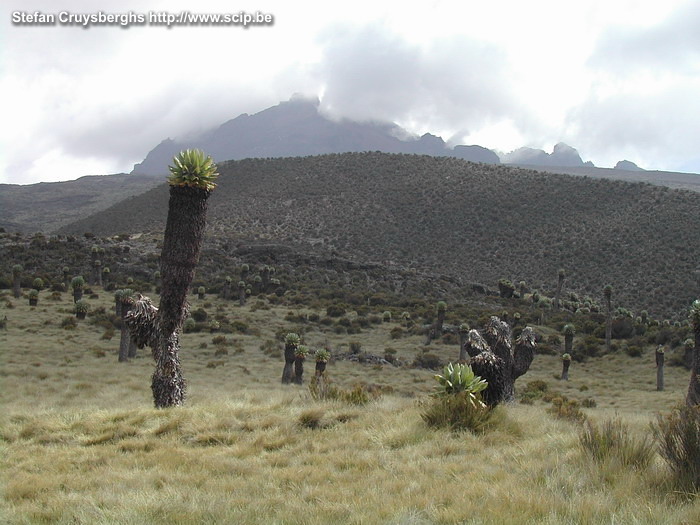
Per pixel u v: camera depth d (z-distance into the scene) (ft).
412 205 329.52
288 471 22.50
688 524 15.30
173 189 42.04
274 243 267.39
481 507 16.87
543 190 327.06
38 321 127.65
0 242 204.95
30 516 17.51
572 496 18.01
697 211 271.49
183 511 17.38
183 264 42.14
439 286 232.94
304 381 101.30
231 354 123.03
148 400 60.44
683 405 22.11
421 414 31.81
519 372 54.65
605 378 133.39
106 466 24.25
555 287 243.60
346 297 200.13
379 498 18.44
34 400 58.59
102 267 196.65
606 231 274.98
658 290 224.53
